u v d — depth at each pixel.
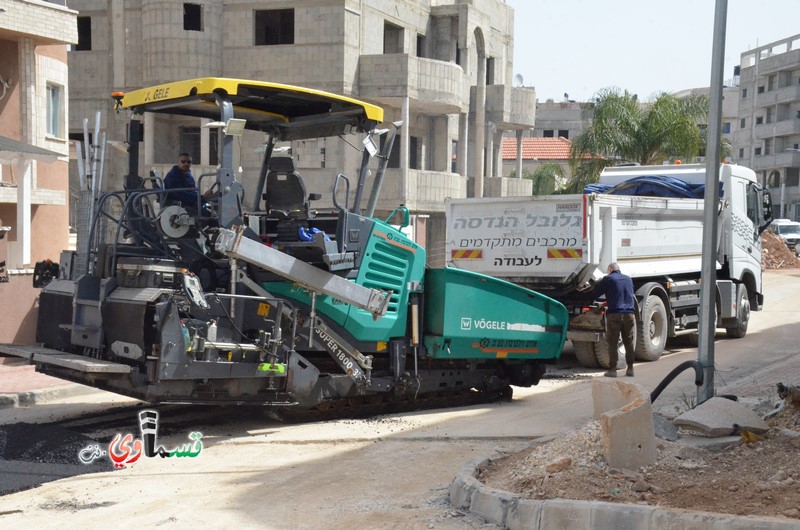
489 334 17.14
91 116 44.47
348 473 11.92
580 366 23.00
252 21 42.97
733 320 27.12
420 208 45.06
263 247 13.86
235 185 13.81
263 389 14.24
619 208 21.75
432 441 13.92
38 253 33.09
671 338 27.27
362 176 15.57
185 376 13.08
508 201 21.97
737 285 27.23
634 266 22.64
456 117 50.38
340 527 9.52
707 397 13.40
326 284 14.62
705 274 13.53
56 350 14.67
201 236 14.32
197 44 42.28
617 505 8.66
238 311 13.98
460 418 15.95
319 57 42.12
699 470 10.26
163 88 14.30
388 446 13.58
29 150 25.59
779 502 8.88
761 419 12.08
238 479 11.66
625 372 21.34
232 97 14.09
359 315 15.34
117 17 43.66
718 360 22.67
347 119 15.86
